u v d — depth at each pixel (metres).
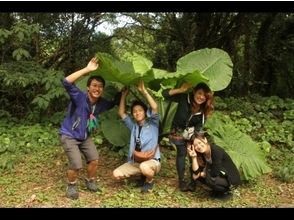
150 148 2.94
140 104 2.97
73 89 2.78
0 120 4.27
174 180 3.19
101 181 3.12
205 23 5.93
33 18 4.89
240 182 2.90
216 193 2.87
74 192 2.81
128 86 3.06
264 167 3.14
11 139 3.81
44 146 3.74
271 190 3.06
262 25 5.93
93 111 2.90
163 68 6.17
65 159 3.49
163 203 2.79
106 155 3.60
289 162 3.58
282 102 5.03
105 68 2.89
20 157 3.48
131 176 3.08
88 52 5.24
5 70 4.02
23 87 4.39
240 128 4.22
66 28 5.10
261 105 4.96
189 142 2.90
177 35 5.97
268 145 3.72
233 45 6.06
